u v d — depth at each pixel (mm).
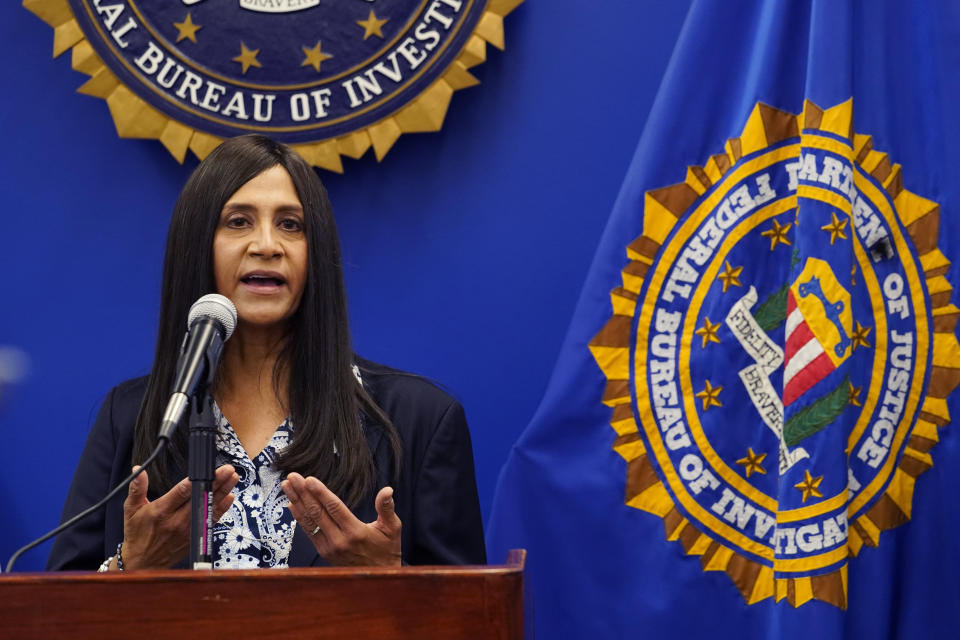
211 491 2654
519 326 5398
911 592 4434
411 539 3592
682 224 4664
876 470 4461
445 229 5445
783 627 4301
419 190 5461
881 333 4504
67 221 5523
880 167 4555
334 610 2158
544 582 4617
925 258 4535
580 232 5379
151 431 3586
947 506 4449
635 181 4707
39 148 5543
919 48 4617
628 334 4676
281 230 3650
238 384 3676
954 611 4410
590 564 4605
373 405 3699
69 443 5465
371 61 5289
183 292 3617
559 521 4645
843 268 4371
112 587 2156
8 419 5477
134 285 5508
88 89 5336
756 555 4520
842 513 4289
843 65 4453
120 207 5523
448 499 3645
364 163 5477
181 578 2160
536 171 5410
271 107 5316
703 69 4695
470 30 5250
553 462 4668
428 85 5281
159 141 5504
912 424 4484
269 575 2162
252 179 3631
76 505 3650
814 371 4348
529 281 5402
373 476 3596
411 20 5266
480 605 2156
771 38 4605
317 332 3641
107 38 5324
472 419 5398
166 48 5324
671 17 5379
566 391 4680
